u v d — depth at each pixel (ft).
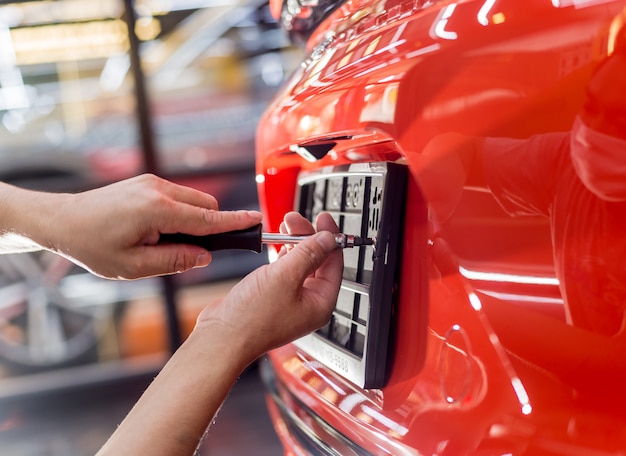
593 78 1.25
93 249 1.88
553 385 1.42
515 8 1.39
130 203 1.78
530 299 1.42
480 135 1.42
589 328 1.34
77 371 9.34
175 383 1.59
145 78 8.91
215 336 1.65
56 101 9.27
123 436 1.52
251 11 9.41
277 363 2.86
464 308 1.62
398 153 1.96
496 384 1.53
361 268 2.08
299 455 2.50
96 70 9.16
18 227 2.06
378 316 1.94
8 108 9.23
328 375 2.38
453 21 1.51
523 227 1.40
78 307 9.61
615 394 1.33
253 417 7.59
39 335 9.54
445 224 1.55
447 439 1.66
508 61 1.37
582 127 1.28
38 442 7.61
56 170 9.45
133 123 9.04
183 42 9.24
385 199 1.91
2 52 9.02
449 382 1.69
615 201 1.27
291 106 2.33
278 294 1.69
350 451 2.10
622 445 1.33
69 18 8.84
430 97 1.51
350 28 2.13
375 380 1.96
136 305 9.58
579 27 1.27
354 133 1.82
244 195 9.77
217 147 9.57
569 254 1.34
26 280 9.52
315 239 1.80
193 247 1.85
